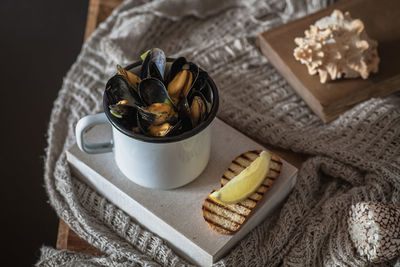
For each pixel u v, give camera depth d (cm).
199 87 56
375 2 73
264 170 59
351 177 64
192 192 60
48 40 113
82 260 60
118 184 60
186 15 78
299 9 77
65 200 64
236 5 80
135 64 58
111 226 62
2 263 92
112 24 78
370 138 66
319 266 60
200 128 55
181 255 60
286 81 72
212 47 74
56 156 69
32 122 104
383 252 57
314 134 67
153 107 54
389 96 70
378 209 58
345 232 60
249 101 70
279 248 60
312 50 67
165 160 56
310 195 64
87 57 75
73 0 118
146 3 80
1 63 110
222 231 57
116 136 56
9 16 115
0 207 96
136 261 59
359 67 67
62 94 73
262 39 72
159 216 59
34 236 94
